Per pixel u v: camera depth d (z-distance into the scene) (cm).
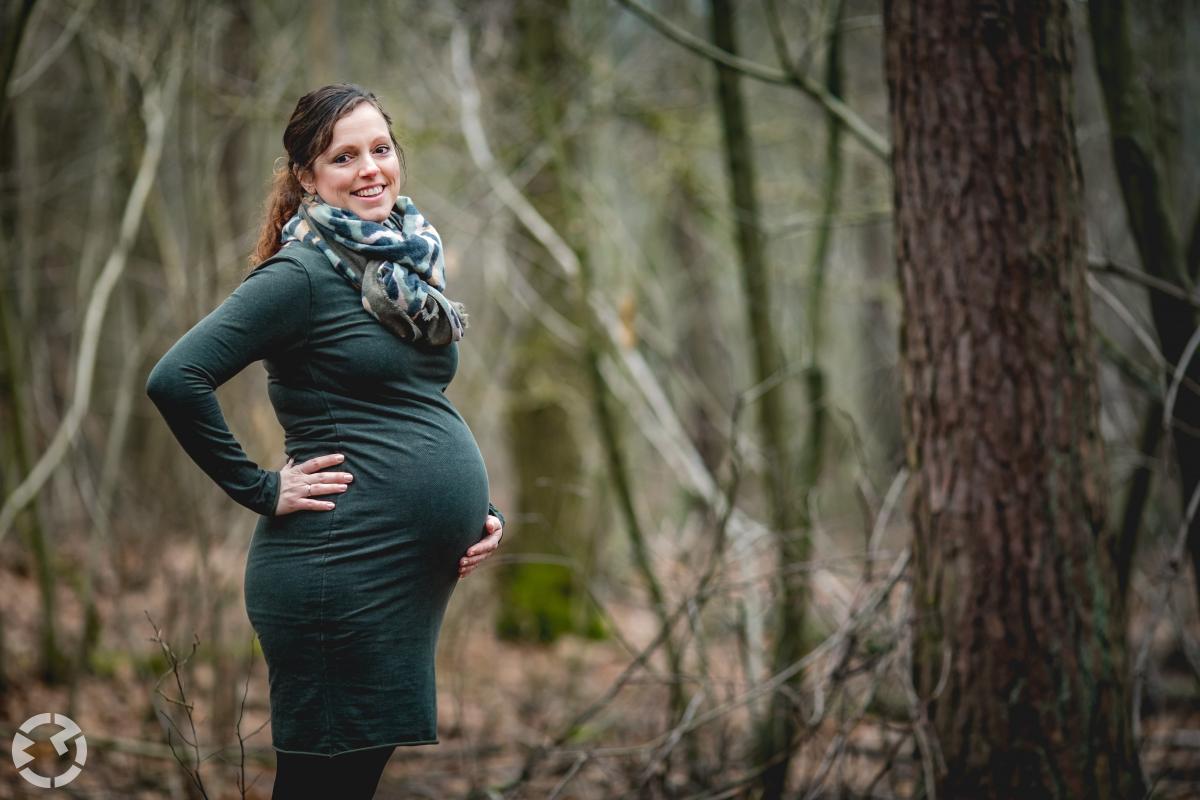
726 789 514
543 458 1141
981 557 431
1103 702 427
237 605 769
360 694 297
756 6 1116
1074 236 438
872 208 943
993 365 430
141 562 823
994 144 430
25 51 798
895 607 529
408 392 307
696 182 1039
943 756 438
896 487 521
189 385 283
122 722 706
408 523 300
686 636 533
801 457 625
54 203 1134
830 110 599
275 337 295
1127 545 559
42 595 770
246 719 736
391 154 315
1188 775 577
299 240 305
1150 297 543
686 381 844
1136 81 534
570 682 841
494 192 885
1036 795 421
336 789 302
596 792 611
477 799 530
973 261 432
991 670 429
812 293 667
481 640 1080
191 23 771
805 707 518
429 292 304
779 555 582
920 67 443
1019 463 429
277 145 1012
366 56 1087
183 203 776
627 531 657
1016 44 429
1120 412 719
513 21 1042
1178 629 509
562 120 1009
